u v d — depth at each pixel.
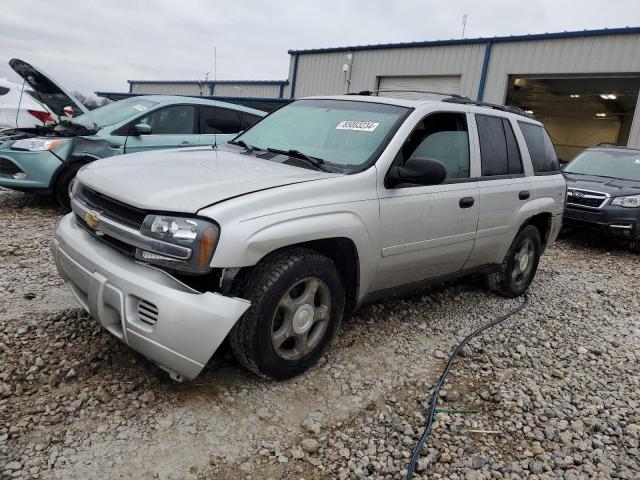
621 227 8.05
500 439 2.86
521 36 15.34
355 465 2.52
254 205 2.72
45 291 4.12
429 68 17.53
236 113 8.32
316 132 3.88
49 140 6.79
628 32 13.52
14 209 7.10
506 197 4.50
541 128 5.44
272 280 2.81
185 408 2.78
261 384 3.08
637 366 3.96
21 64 6.99
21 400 2.69
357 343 3.79
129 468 2.32
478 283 5.53
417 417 2.97
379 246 3.40
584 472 2.66
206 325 2.55
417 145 3.74
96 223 2.92
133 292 2.58
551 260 7.43
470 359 3.76
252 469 2.41
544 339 4.27
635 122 14.02
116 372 3.02
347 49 19.61
